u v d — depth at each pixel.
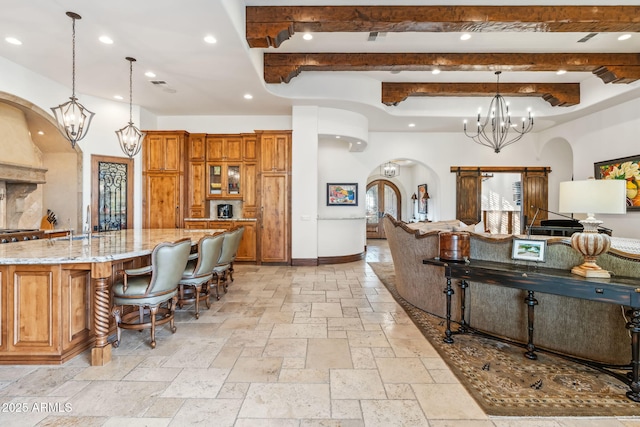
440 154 8.16
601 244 2.08
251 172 6.62
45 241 3.36
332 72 5.77
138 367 2.33
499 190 9.97
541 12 3.57
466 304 3.08
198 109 6.42
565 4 3.56
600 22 3.57
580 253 2.30
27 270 2.34
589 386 2.10
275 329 3.09
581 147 6.69
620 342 2.25
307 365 2.38
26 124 4.99
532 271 2.33
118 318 2.71
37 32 3.52
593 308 2.37
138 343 2.76
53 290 2.35
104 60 4.23
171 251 2.67
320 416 1.80
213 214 6.91
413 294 3.79
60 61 4.27
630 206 5.46
